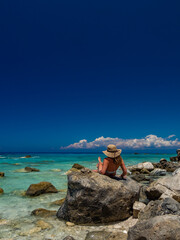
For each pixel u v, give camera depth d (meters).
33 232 5.17
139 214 5.71
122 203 5.98
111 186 6.03
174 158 35.91
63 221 5.94
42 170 19.92
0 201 8.38
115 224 5.71
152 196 7.35
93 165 27.48
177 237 3.57
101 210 5.79
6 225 5.64
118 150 6.85
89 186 5.84
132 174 18.19
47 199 8.75
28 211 7.00
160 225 3.82
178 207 5.11
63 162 32.22
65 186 11.85
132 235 4.02
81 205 5.80
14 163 28.69
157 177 16.55
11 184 12.23
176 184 7.24
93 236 4.90
